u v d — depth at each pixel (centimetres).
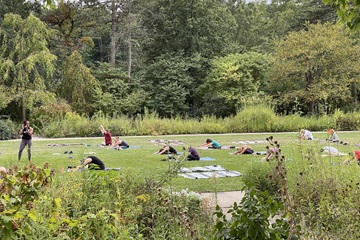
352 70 2820
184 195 439
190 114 3391
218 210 259
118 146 1512
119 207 350
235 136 2106
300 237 231
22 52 2608
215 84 3247
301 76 3039
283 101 2933
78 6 3531
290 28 3828
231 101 3125
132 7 3597
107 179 422
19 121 2680
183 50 3647
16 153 1330
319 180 450
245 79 3103
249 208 218
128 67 3594
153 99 3400
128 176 477
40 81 2630
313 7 3581
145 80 3553
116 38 3688
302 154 541
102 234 242
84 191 384
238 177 862
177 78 3403
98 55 4709
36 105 2622
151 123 2370
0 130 2153
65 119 2336
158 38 3850
